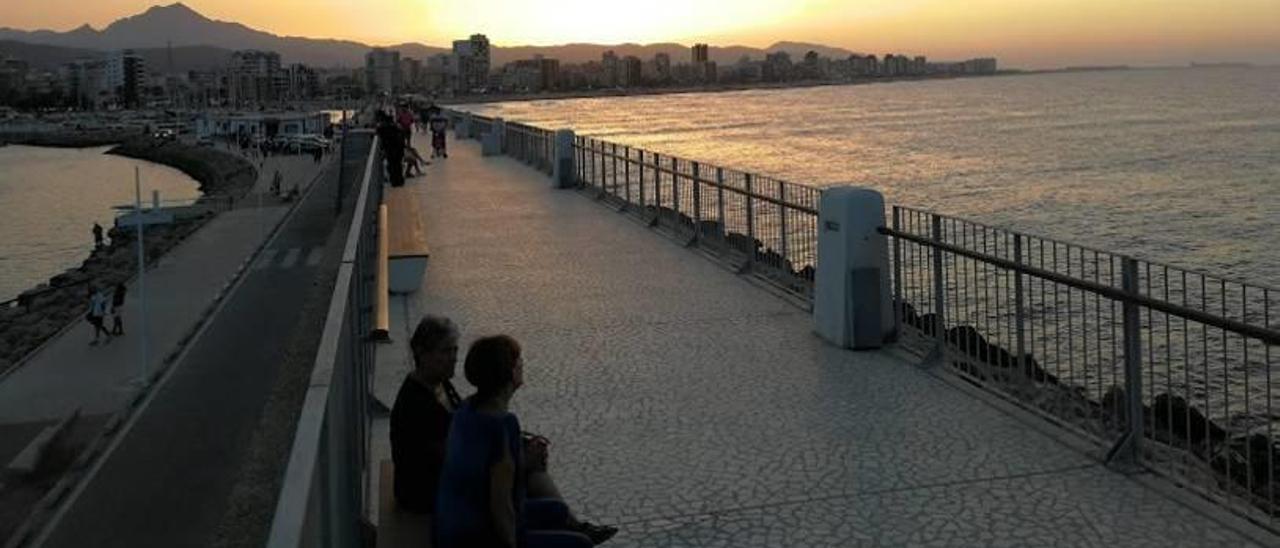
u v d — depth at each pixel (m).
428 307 11.30
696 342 9.62
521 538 4.03
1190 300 16.84
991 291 12.81
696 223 14.84
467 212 19.42
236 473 26.84
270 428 19.70
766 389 8.10
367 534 5.45
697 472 6.45
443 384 4.88
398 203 16.47
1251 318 15.27
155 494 25.77
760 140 118.56
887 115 188.12
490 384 3.99
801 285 11.35
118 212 107.56
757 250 12.98
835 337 9.31
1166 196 55.31
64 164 170.62
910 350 8.99
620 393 8.13
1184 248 37.59
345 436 4.54
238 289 51.97
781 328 10.06
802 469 6.42
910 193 59.72
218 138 174.62
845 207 9.04
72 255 87.62
